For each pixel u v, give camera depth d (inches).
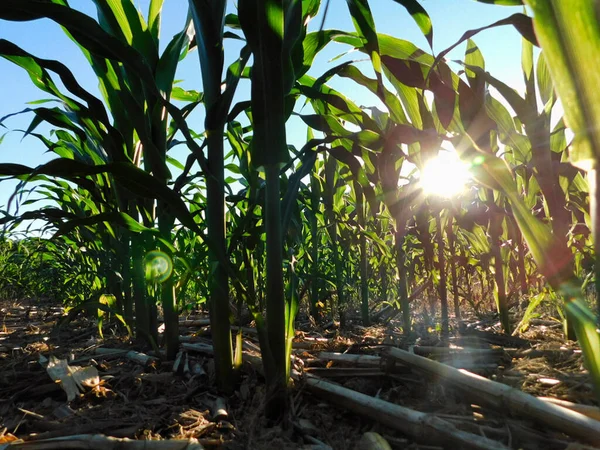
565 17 22.8
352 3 64.4
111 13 80.9
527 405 50.1
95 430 57.2
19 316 181.6
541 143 74.0
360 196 119.9
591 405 54.6
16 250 216.1
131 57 56.3
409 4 61.2
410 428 52.2
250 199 76.3
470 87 77.2
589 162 24.4
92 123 83.4
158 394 71.7
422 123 82.2
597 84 23.2
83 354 97.2
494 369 71.3
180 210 53.7
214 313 68.7
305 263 143.2
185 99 112.3
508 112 80.9
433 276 109.5
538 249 31.8
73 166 48.7
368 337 109.3
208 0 67.1
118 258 108.4
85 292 154.1
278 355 59.3
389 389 67.9
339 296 135.6
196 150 61.3
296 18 58.0
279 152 55.3
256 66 55.6
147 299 99.6
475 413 55.2
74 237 127.4
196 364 81.7
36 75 78.9
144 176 51.6
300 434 55.9
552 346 84.5
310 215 140.0
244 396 67.1
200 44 68.7
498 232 102.1
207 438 55.4
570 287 30.9
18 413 66.1
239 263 102.3
